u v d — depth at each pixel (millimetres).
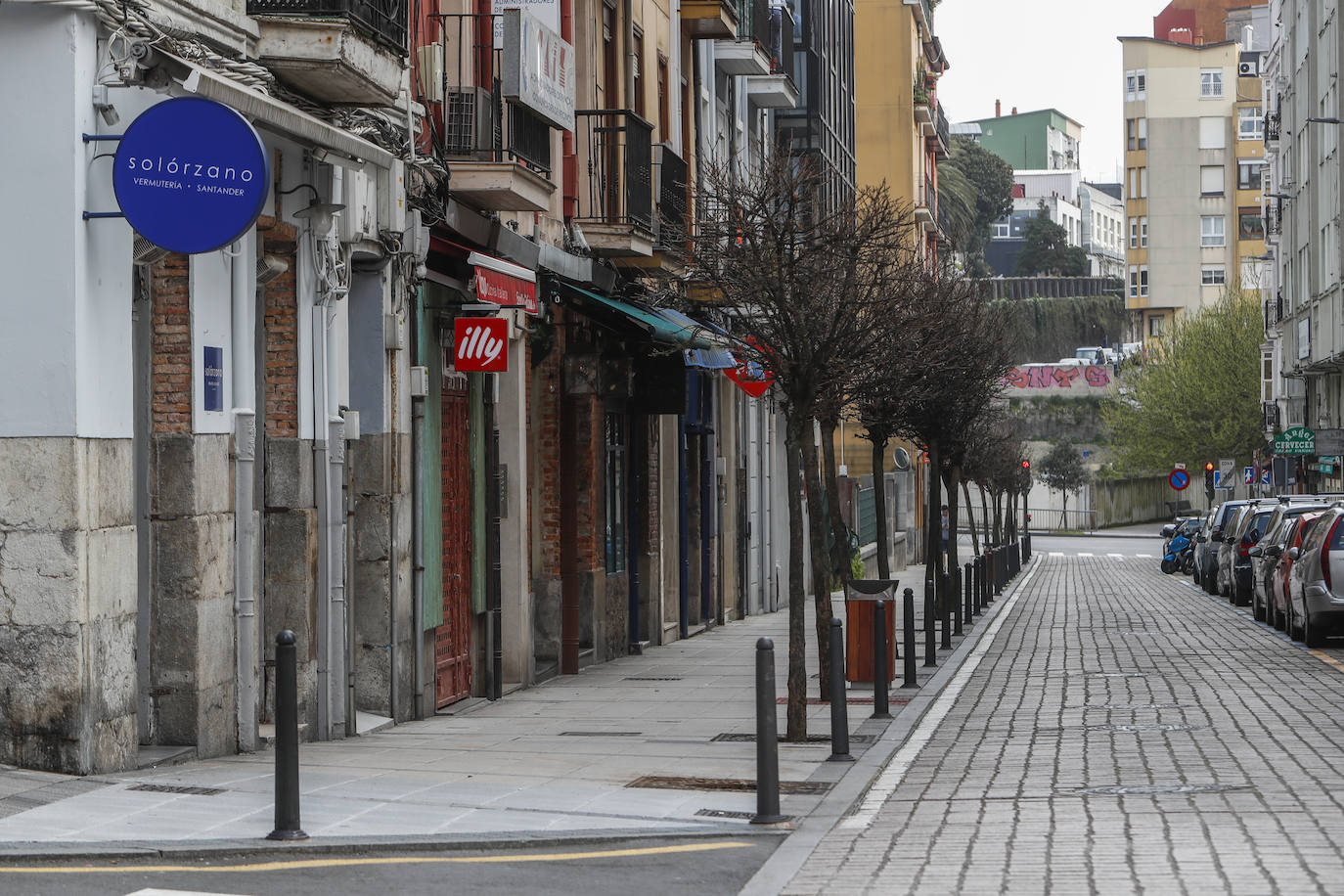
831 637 14266
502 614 21016
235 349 13805
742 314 17203
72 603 11344
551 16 19938
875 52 73562
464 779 12609
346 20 13789
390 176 16406
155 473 12953
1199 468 95188
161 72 11797
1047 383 117625
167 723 13000
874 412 25906
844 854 10008
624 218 24078
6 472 11367
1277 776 12750
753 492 39656
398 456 16719
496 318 18078
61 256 11383
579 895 8766
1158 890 8617
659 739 15484
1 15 11438
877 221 19875
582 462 24656
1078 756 14289
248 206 11391
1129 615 36781
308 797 11547
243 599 13750
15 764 11523
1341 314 59156
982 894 8688
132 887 8617
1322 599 26562
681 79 32250
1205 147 130125
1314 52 65438
